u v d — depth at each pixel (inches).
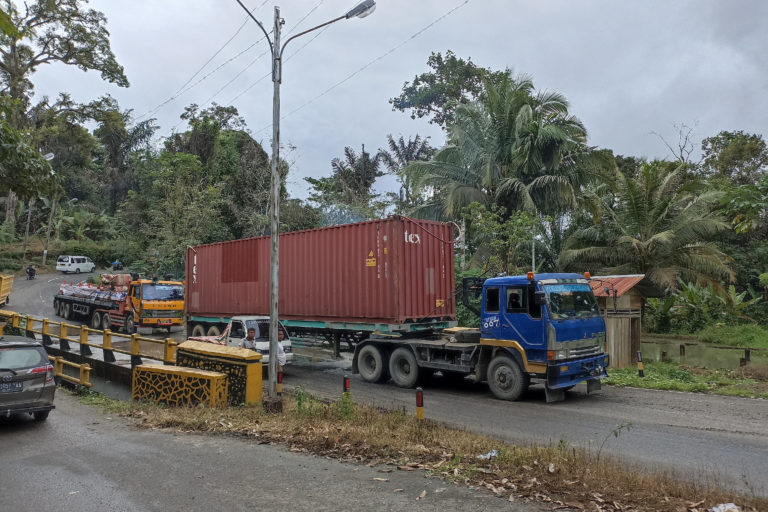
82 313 1093.1
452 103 1077.1
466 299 520.1
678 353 719.7
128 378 499.8
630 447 302.2
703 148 1480.1
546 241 1053.8
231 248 749.9
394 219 531.8
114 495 226.7
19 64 1728.6
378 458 269.3
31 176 523.2
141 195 2155.5
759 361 621.6
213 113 2193.7
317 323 603.8
